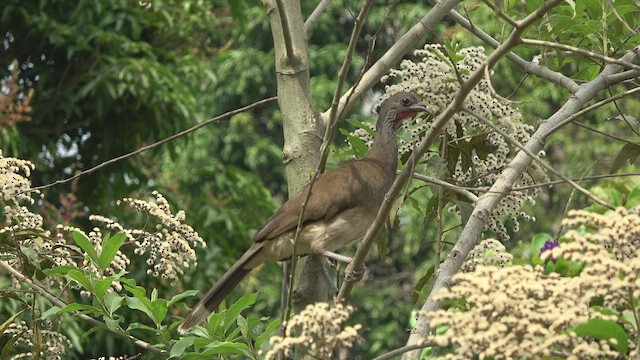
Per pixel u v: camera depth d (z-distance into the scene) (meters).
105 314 7.74
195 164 25.38
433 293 7.08
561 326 4.89
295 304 8.57
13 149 18.86
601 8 8.68
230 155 39.91
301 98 8.77
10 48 21.61
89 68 21.67
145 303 7.78
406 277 37.25
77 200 21.72
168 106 21.38
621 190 7.43
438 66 8.80
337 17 39.62
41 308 15.93
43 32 21.02
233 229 23.11
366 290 36.62
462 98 5.99
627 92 7.25
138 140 22.14
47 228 19.16
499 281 4.95
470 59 8.88
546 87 31.72
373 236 6.66
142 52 22.47
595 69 9.63
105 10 21.41
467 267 7.43
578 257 4.91
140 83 20.69
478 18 28.77
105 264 7.87
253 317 7.73
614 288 4.84
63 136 22.05
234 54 39.16
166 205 8.33
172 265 8.16
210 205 22.89
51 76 21.81
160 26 22.34
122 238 7.77
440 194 8.43
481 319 4.80
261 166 40.47
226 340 7.59
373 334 35.38
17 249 8.27
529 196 8.57
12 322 8.33
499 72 32.94
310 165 8.78
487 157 8.88
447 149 8.95
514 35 5.86
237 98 40.22
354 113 34.44
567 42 8.86
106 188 21.89
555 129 7.51
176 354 7.38
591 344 4.91
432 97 8.87
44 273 8.31
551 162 33.59
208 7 23.14
